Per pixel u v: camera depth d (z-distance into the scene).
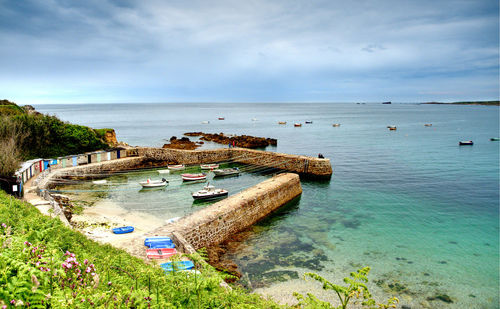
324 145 81.88
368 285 19.92
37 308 5.00
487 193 39.50
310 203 36.47
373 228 29.02
